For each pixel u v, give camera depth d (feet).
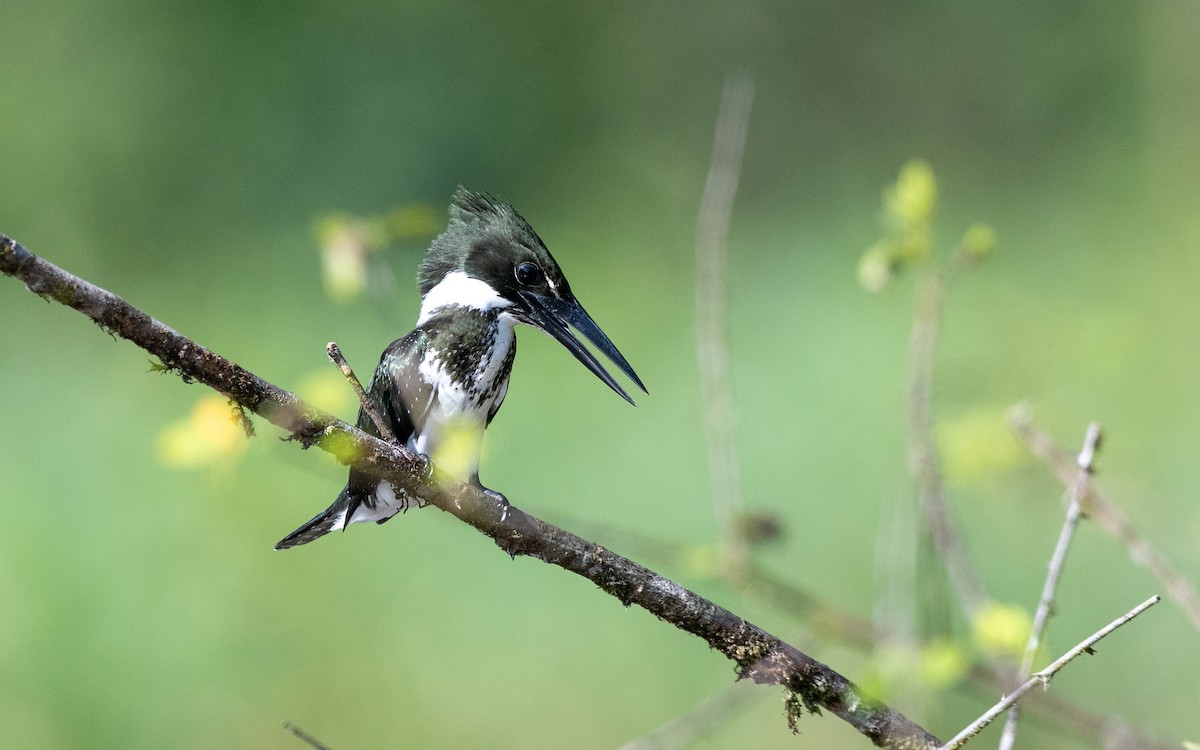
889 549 23.47
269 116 64.49
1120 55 63.46
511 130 67.05
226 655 35.58
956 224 57.52
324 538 37.45
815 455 40.24
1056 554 17.53
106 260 61.46
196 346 14.12
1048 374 29.35
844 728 32.71
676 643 35.01
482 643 35.81
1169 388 36.35
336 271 25.30
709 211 24.43
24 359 48.49
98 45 63.77
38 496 40.04
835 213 60.08
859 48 69.15
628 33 71.26
